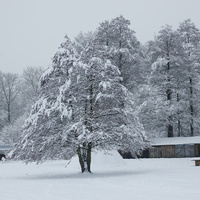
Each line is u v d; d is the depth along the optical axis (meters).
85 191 13.86
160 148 48.03
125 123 24.75
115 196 12.17
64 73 24.38
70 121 23.58
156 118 48.78
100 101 24.30
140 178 19.06
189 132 53.75
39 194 13.28
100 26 51.78
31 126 23.08
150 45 52.78
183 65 50.12
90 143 24.55
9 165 42.03
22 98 80.69
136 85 51.31
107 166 32.69
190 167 28.22
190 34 57.53
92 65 24.20
